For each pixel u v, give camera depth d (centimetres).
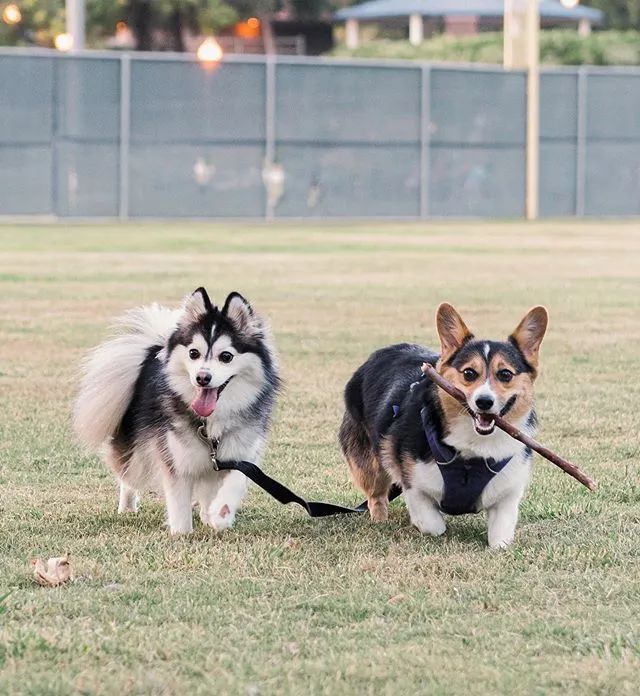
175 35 5969
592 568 690
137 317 825
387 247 3009
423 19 6388
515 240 3281
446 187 4125
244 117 3878
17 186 3697
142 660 541
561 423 1077
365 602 624
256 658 544
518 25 4144
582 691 513
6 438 1016
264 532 770
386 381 793
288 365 1345
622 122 4294
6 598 615
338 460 955
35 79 3669
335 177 3997
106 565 686
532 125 4162
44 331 1575
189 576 671
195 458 762
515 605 626
